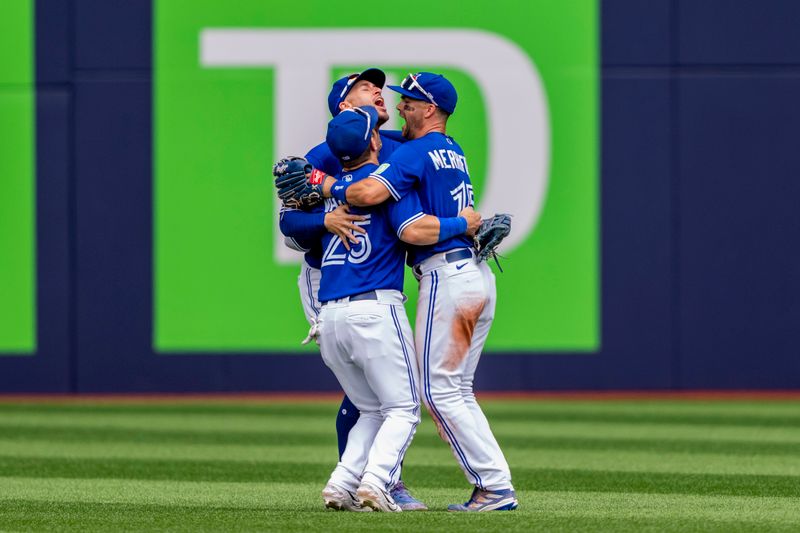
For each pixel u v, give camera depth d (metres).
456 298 18.89
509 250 45.84
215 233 46.25
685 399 45.59
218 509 20.41
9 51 46.28
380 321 18.75
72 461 29.38
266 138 46.00
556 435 35.34
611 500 22.22
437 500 22.69
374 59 45.47
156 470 27.72
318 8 45.59
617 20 46.09
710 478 26.05
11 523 18.70
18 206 46.41
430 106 19.77
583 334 46.28
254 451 31.67
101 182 46.38
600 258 46.22
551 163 45.78
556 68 45.75
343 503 19.19
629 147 46.19
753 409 42.31
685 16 46.41
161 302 46.44
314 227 19.11
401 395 18.94
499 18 45.50
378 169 18.72
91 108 46.41
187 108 46.06
